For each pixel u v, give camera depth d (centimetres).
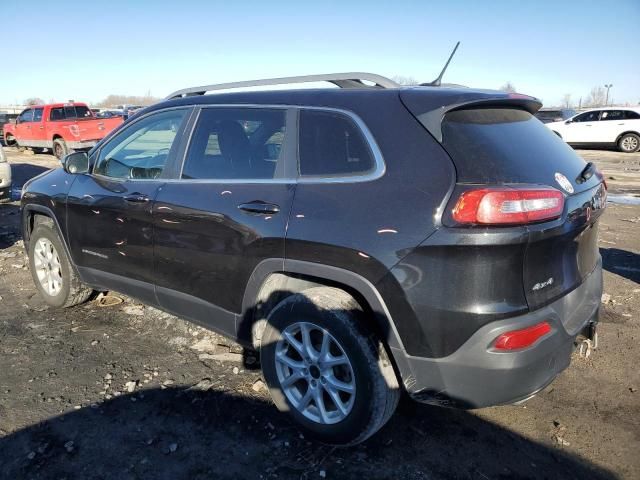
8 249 671
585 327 271
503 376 232
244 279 304
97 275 416
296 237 273
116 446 287
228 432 298
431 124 251
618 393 333
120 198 374
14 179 1341
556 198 238
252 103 320
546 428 300
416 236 238
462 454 279
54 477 264
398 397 267
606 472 266
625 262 609
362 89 284
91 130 1853
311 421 285
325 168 278
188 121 350
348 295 270
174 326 434
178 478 264
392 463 273
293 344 288
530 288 238
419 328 241
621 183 1263
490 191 225
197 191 327
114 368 366
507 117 279
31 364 371
